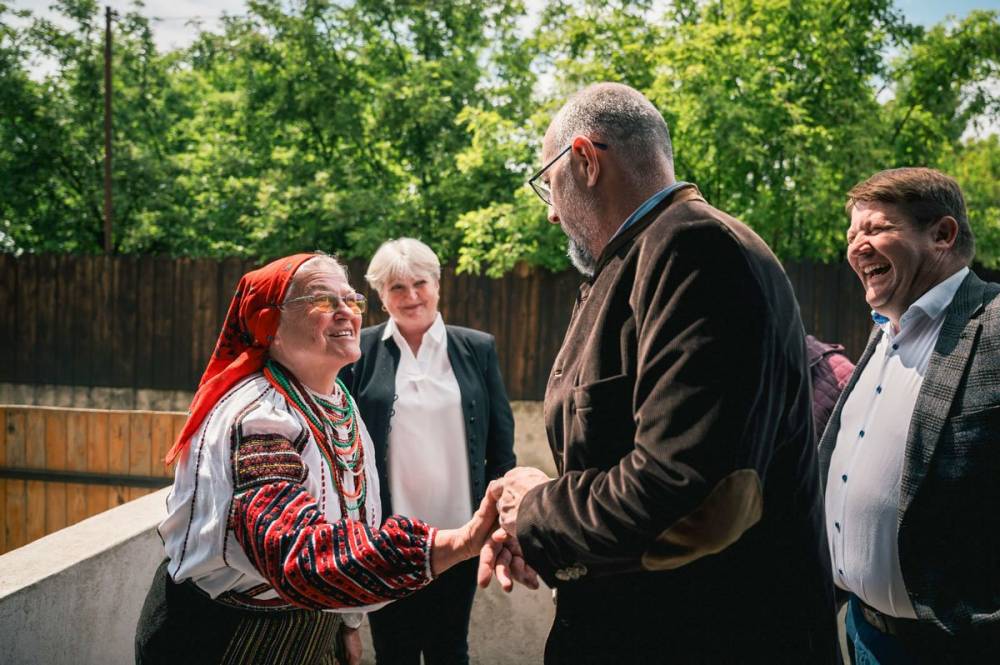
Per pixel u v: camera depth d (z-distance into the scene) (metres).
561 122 1.44
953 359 1.69
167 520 1.51
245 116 16.62
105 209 14.66
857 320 10.45
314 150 16.56
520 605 2.97
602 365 1.30
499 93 14.94
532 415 10.82
